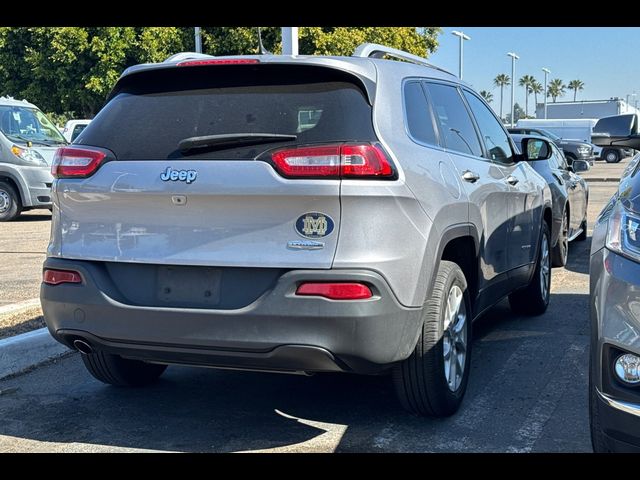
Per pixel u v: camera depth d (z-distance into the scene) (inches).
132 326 149.3
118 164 153.5
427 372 159.0
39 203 554.9
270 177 140.6
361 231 139.1
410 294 147.2
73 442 162.2
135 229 151.3
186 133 153.0
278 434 164.6
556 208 342.3
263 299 140.5
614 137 190.2
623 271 124.0
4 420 175.3
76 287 154.5
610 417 121.9
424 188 155.4
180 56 172.7
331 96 150.1
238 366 147.0
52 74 984.9
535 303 264.2
